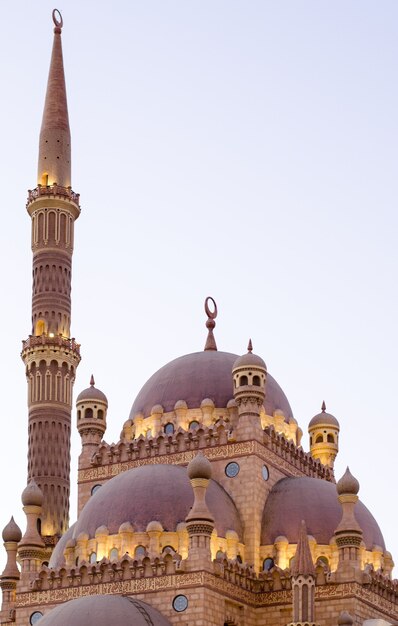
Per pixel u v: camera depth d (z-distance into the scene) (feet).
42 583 323.98
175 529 315.99
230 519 327.06
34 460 424.46
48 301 443.73
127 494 324.80
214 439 345.72
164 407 364.17
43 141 469.16
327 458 389.19
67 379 437.17
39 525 412.36
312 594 290.76
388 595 326.85
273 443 350.23
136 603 297.94
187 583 301.43
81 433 370.32
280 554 327.88
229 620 308.40
